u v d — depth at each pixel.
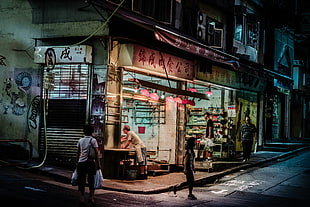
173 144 14.27
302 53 29.03
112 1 12.61
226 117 18.34
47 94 12.44
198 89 18.77
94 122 11.69
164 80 14.84
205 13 17.73
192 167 9.91
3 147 13.09
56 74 12.31
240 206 9.35
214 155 16.52
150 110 14.84
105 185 10.41
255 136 20.41
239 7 19.64
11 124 13.09
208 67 16.06
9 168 11.72
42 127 12.58
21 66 13.10
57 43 12.55
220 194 10.74
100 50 11.82
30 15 13.07
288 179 13.34
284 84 22.91
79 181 8.02
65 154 12.12
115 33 11.75
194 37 16.78
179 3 15.95
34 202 7.68
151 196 9.84
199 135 17.52
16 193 8.31
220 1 18.38
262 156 18.55
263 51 22.14
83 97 11.94
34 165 11.82
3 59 13.32
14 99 13.11
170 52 13.51
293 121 28.12
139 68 12.09
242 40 20.25
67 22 12.41
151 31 12.13
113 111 11.98
